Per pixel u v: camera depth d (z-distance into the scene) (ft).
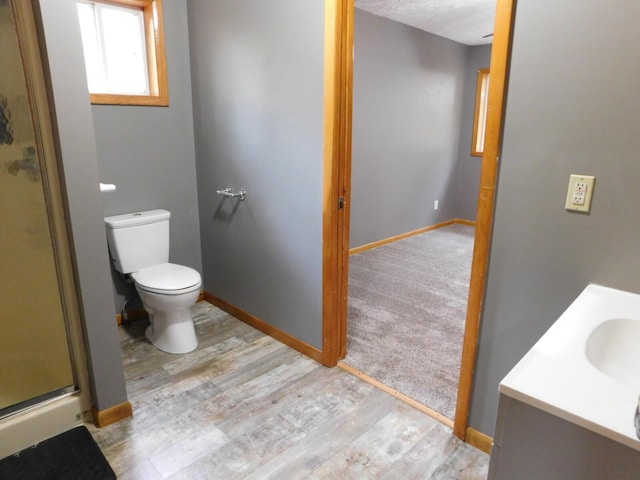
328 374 7.52
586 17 4.02
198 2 8.51
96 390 6.03
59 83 5.07
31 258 5.56
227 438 5.96
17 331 5.66
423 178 17.19
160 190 9.33
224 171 8.98
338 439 5.96
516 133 4.69
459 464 5.53
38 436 5.85
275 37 7.14
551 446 2.61
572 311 3.80
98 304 5.85
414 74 15.30
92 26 8.28
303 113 7.02
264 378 7.39
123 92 8.88
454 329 9.27
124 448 5.76
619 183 4.10
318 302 7.57
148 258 8.68
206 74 8.79
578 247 4.48
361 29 12.86
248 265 8.96
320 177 6.97
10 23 4.89
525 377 2.81
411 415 6.46
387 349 8.39
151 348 8.35
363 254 14.83
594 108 4.12
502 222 4.99
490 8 12.44
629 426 2.35
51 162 5.33
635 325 3.63
